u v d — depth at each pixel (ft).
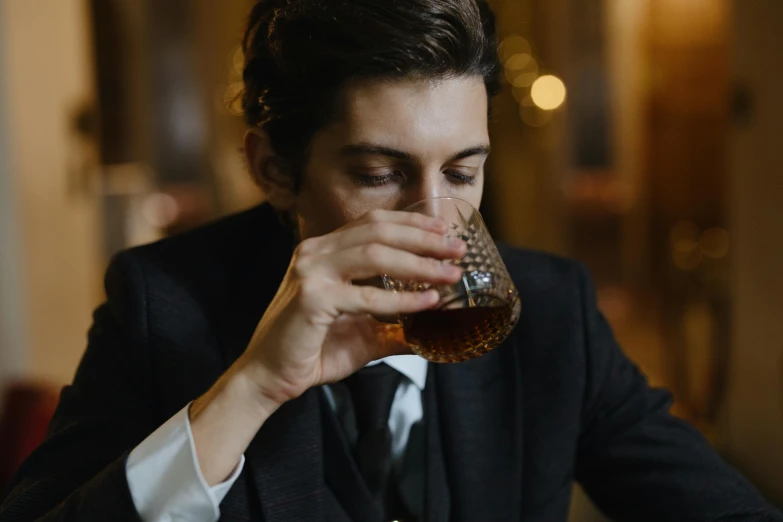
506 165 18.13
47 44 9.96
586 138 18.70
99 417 3.51
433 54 3.01
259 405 3.03
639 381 4.29
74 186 10.71
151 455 3.03
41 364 9.50
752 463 9.26
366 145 3.12
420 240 2.82
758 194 9.00
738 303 9.53
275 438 3.55
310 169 3.36
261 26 3.56
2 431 5.96
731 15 9.30
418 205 3.06
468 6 3.13
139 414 3.61
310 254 2.89
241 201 19.29
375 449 3.72
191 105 19.25
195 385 3.62
